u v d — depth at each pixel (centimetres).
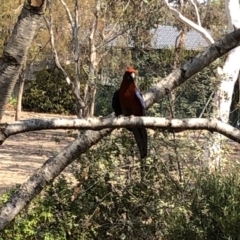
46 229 875
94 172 897
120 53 1661
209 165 878
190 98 992
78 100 1144
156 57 1037
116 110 578
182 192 856
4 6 2667
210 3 2472
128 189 899
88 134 415
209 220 742
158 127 395
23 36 329
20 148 2273
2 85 331
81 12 1742
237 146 1212
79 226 891
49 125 372
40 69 3691
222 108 1187
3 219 408
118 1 1450
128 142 895
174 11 1522
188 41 3014
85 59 1580
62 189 891
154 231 874
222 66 1350
